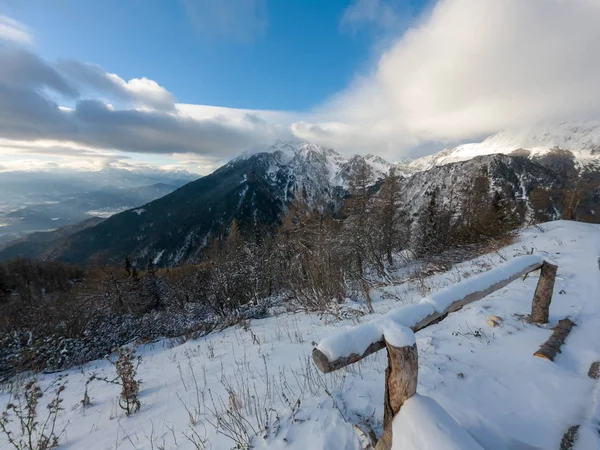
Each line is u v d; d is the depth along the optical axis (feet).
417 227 82.33
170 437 9.69
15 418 14.51
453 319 14.53
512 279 10.26
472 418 7.39
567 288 16.52
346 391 9.68
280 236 64.23
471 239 60.59
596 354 9.68
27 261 182.09
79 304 49.08
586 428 6.58
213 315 44.45
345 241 54.13
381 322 6.13
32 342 27.68
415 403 5.46
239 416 9.39
